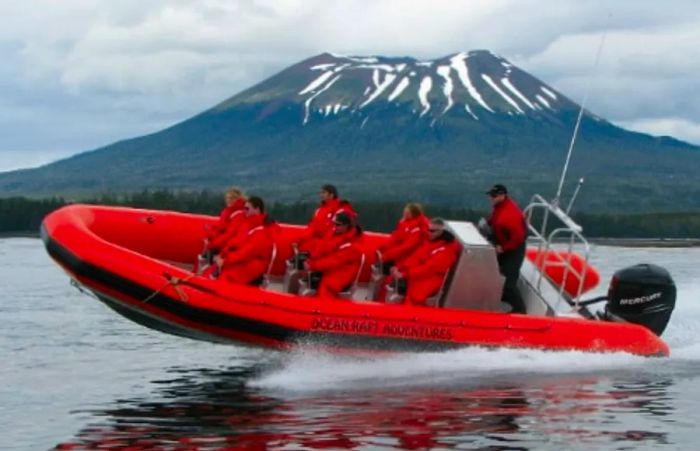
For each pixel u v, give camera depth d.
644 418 10.34
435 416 10.34
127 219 13.64
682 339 15.29
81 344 16.00
